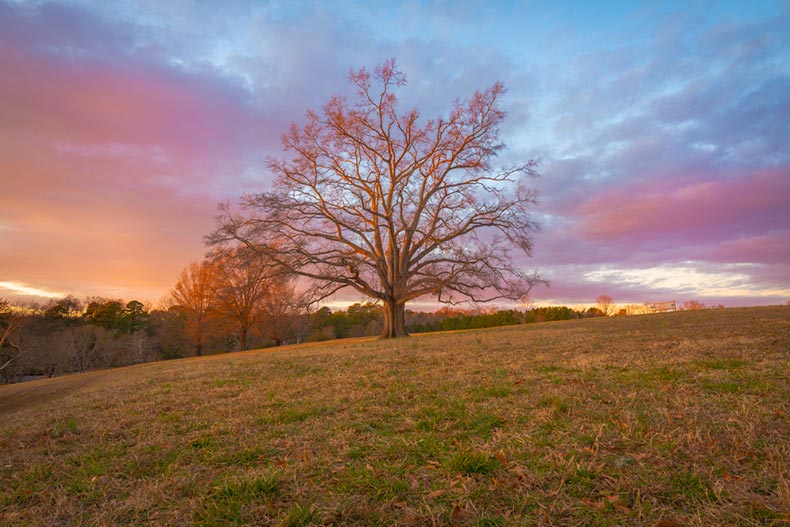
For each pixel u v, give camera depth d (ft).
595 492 10.19
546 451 12.81
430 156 104.99
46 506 11.87
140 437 18.49
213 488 11.94
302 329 211.82
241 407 22.77
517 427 15.42
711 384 18.86
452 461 12.08
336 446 14.90
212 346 214.07
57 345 168.66
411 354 43.70
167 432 18.90
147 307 252.42
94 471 14.21
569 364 28.73
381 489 11.05
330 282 98.02
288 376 33.78
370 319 246.68
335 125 100.73
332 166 106.32
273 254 93.61
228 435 17.54
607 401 17.89
